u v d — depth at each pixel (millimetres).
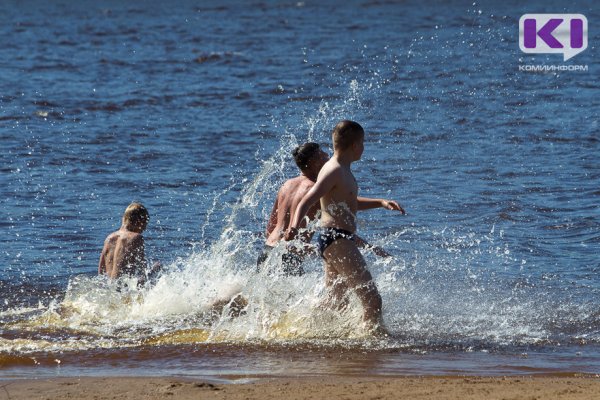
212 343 25953
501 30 142000
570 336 26547
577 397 18688
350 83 89688
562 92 81625
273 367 23125
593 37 127750
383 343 25781
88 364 23734
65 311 30047
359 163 54781
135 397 19516
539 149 58125
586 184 48500
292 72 99500
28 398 19781
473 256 36375
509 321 28281
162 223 42125
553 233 39719
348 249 27000
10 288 33031
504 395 18984
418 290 31547
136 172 53250
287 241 27359
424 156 56719
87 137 64312
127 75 100375
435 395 19062
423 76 92938
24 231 40875
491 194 46844
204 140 63188
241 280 30906
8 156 57375
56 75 100188
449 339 26219
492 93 81562
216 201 46625
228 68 104812
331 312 27516
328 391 19578
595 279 33281
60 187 49375
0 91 86125
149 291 30906
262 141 62844
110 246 32844
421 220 42156
